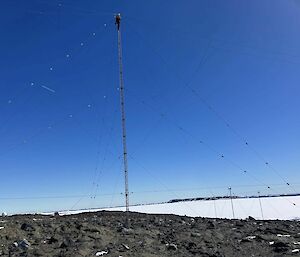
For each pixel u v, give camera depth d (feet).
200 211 152.97
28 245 42.01
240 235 56.59
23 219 64.13
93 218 72.95
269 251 45.09
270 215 135.54
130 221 68.69
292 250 44.88
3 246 41.55
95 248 42.57
